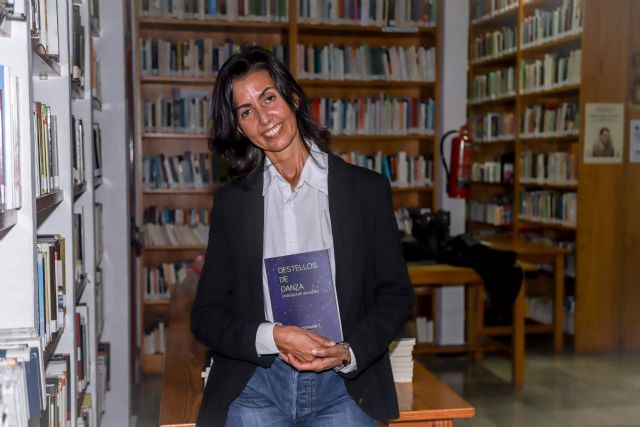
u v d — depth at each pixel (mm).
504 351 5559
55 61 2324
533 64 6676
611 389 4969
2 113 1554
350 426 1777
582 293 5941
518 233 7008
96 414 3131
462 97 5961
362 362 1703
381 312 1764
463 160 5711
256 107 1692
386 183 1815
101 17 4000
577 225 5883
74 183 2666
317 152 1812
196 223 5758
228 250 1807
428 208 6168
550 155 6398
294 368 1722
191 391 2434
